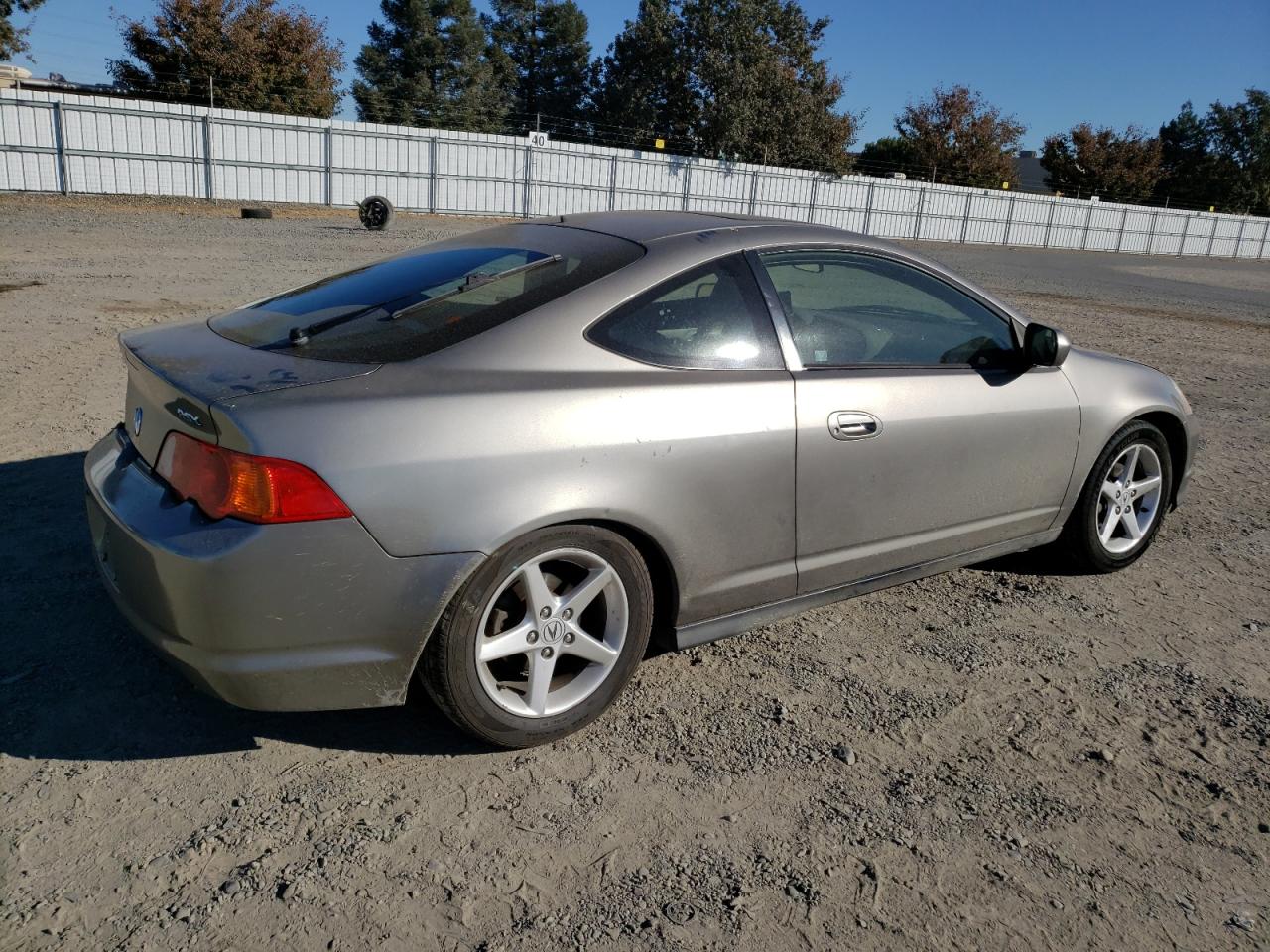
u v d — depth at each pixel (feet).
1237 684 10.75
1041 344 11.60
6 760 8.38
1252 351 38.42
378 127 102.89
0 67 134.62
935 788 8.63
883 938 6.88
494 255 10.21
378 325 8.95
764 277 10.13
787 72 152.15
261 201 99.50
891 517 10.75
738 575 9.77
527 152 112.27
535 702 8.77
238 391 7.73
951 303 11.61
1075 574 13.70
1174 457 14.39
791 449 9.64
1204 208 227.81
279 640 7.62
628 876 7.36
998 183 187.83
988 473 11.50
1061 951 6.85
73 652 10.11
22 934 6.52
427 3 193.47
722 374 9.43
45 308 30.37
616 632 9.15
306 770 8.50
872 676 10.56
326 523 7.47
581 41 221.66
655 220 10.85
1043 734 9.59
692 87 154.92
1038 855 7.83
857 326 10.68
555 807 8.13
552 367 8.59
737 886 7.32
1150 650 11.48
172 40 125.18
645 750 9.02
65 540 12.75
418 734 9.12
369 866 7.33
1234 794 8.75
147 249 51.16
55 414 18.67
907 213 144.66
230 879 7.13
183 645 7.76
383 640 7.88
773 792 8.46
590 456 8.40
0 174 86.58
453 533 7.84
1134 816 8.38
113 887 7.00
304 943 6.57
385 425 7.70
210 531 7.50
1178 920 7.19
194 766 8.47
